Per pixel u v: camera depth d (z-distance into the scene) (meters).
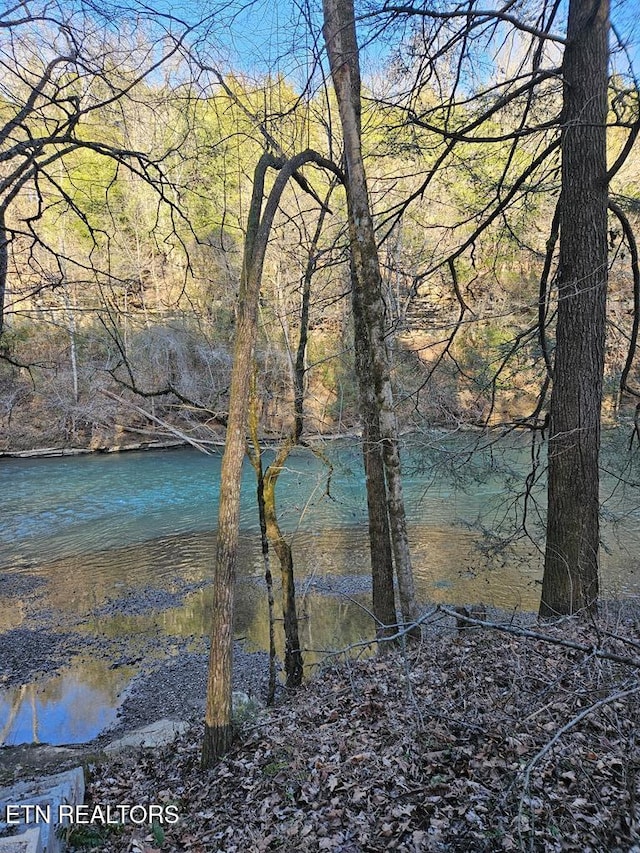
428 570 12.06
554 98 7.43
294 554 13.90
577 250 6.06
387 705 4.43
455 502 15.89
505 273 12.48
